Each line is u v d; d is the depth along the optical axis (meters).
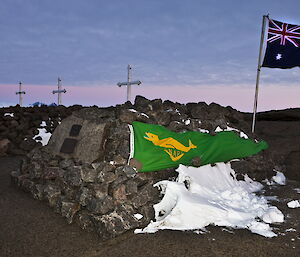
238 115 7.95
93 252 3.46
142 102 6.68
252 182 6.27
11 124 10.55
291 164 7.76
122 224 3.91
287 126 10.39
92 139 5.29
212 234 3.91
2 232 3.91
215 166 5.92
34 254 3.40
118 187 4.37
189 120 6.52
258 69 7.50
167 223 4.10
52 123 11.24
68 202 4.40
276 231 4.05
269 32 7.39
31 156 6.02
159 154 5.16
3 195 5.37
